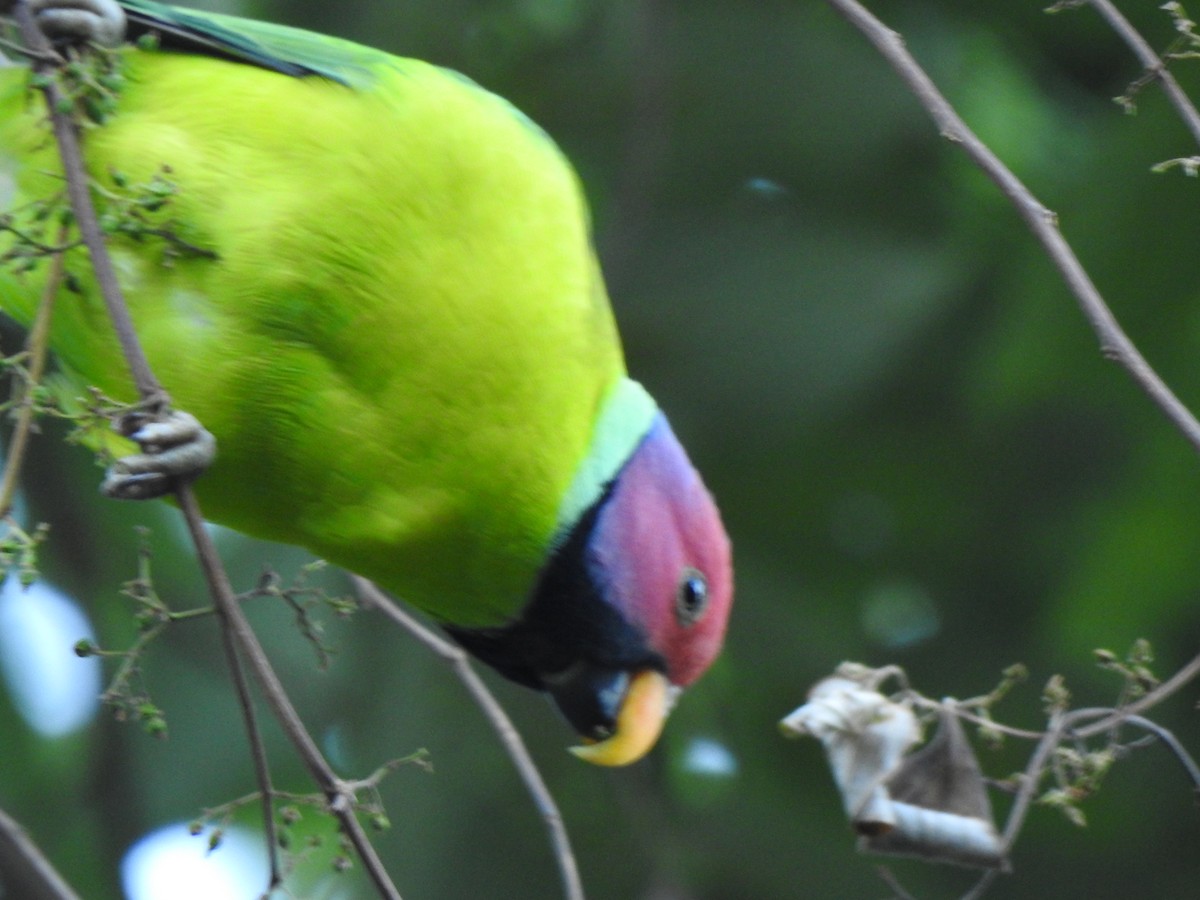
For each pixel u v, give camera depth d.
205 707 11.68
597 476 7.28
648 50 11.13
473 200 6.80
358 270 6.63
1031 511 11.76
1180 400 10.74
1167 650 11.48
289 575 11.42
